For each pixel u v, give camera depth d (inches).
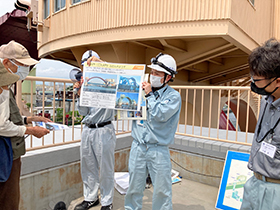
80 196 112.8
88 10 225.6
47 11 279.4
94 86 78.5
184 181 137.3
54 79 105.7
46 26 274.2
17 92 96.0
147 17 192.2
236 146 124.2
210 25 173.3
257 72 42.7
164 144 75.2
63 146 107.8
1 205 62.3
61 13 252.1
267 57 40.9
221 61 328.8
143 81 77.2
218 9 169.5
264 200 47.5
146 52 262.5
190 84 372.8
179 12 180.7
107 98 77.0
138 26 197.9
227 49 234.1
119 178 126.0
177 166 144.9
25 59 64.0
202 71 341.4
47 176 98.6
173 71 73.5
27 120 75.4
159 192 75.5
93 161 97.3
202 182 134.5
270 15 265.6
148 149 75.8
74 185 109.7
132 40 204.1
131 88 75.7
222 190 109.6
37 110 149.5
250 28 211.3
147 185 125.1
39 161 94.8
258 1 227.6
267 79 42.0
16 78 56.7
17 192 65.3
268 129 47.1
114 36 210.7
